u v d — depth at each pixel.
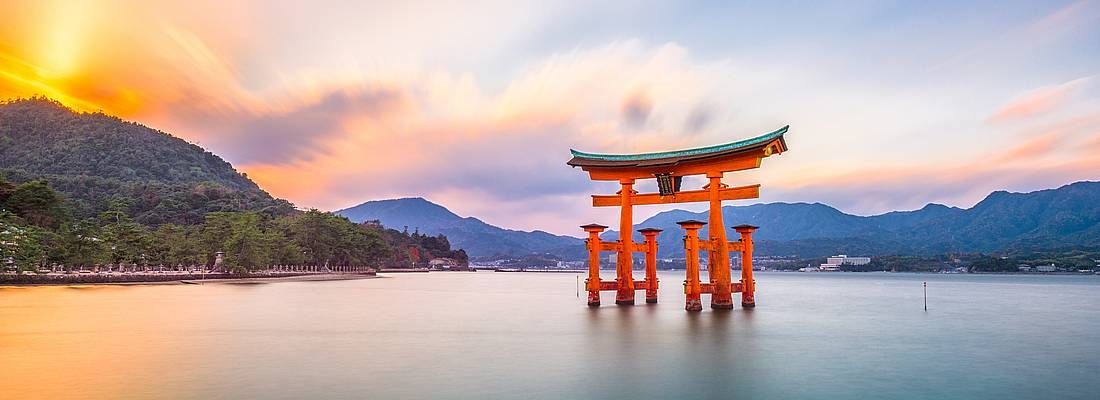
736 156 44.97
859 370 23.69
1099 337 35.06
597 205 53.81
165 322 38.62
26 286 83.25
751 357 26.39
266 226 170.00
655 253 56.94
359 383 20.48
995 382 21.77
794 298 79.25
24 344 28.61
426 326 38.09
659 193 50.69
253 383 20.33
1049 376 22.92
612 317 43.72
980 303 70.44
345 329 36.12
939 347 30.27
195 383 20.22
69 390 19.00
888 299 78.38
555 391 19.61
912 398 19.22
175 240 119.62
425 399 18.36
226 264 121.00
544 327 37.34
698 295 47.06
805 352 28.06
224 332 33.97
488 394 19.12
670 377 22.03
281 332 34.31
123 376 21.25
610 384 20.77
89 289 78.44
